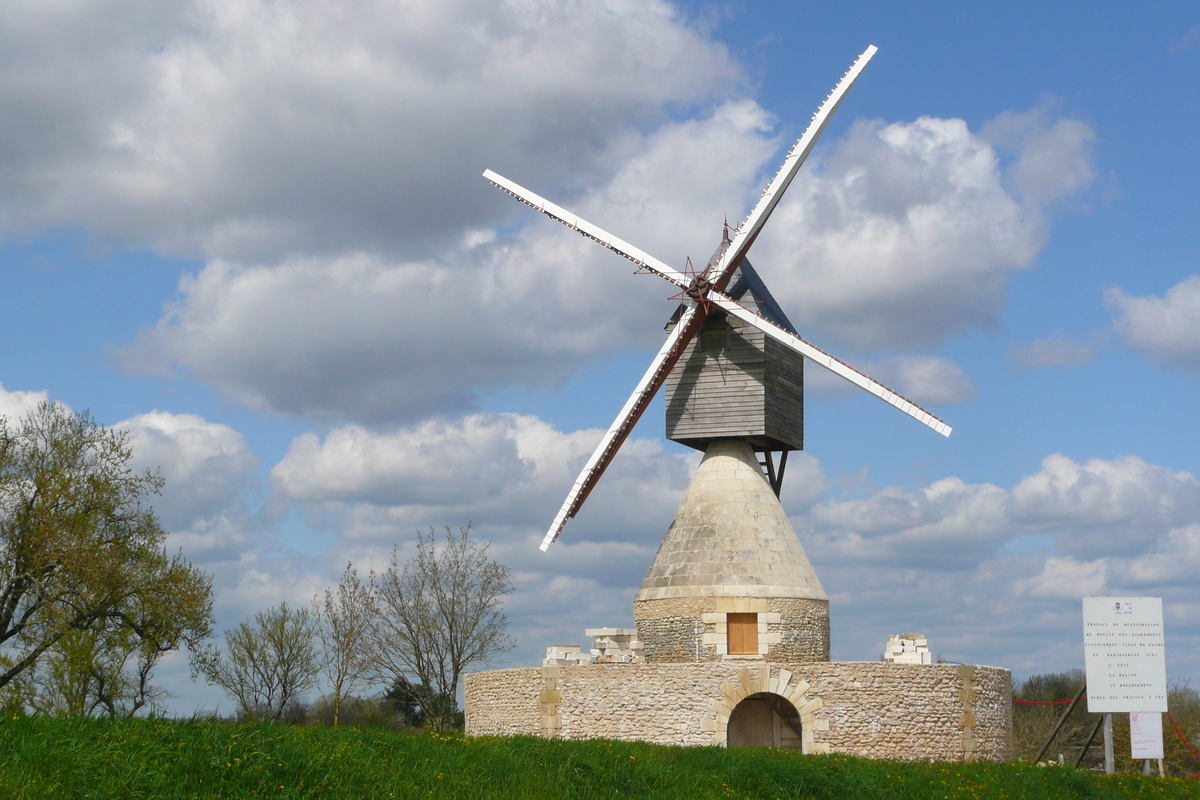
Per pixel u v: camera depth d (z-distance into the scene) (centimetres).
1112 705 3119
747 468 3469
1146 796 2620
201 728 1806
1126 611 3156
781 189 3422
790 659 3222
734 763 2278
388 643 4709
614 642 3584
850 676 3030
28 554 3516
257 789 1594
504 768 1959
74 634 3459
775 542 3353
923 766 2669
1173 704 5966
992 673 3250
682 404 3500
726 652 3212
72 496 3619
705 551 3328
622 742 2572
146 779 1532
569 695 3186
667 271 3469
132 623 3619
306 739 1891
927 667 3075
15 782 1438
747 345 3469
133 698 3762
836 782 2247
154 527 3816
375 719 5556
